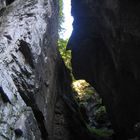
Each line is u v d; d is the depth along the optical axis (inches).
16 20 472.7
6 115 314.5
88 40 687.7
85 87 1059.3
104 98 737.6
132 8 504.1
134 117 667.4
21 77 394.3
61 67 711.7
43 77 482.3
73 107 718.5
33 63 424.2
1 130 295.1
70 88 776.3
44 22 523.8
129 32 528.7
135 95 636.7
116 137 753.0
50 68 556.7
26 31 450.0
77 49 717.3
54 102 583.8
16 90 361.7
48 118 493.7
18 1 548.1
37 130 377.7
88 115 963.3
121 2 512.4
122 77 633.0
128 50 569.9
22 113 347.6
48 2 589.9
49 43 567.5
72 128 649.0
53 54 612.7
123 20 527.2
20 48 424.8
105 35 617.0
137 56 563.2
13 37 422.6
